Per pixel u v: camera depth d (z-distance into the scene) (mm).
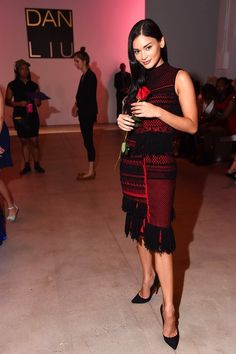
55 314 2119
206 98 5566
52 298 2268
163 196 1724
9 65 8930
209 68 6668
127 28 9352
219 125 5465
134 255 2777
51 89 9375
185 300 2230
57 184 4582
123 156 1827
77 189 4371
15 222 3418
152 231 1778
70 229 3256
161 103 1649
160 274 1841
